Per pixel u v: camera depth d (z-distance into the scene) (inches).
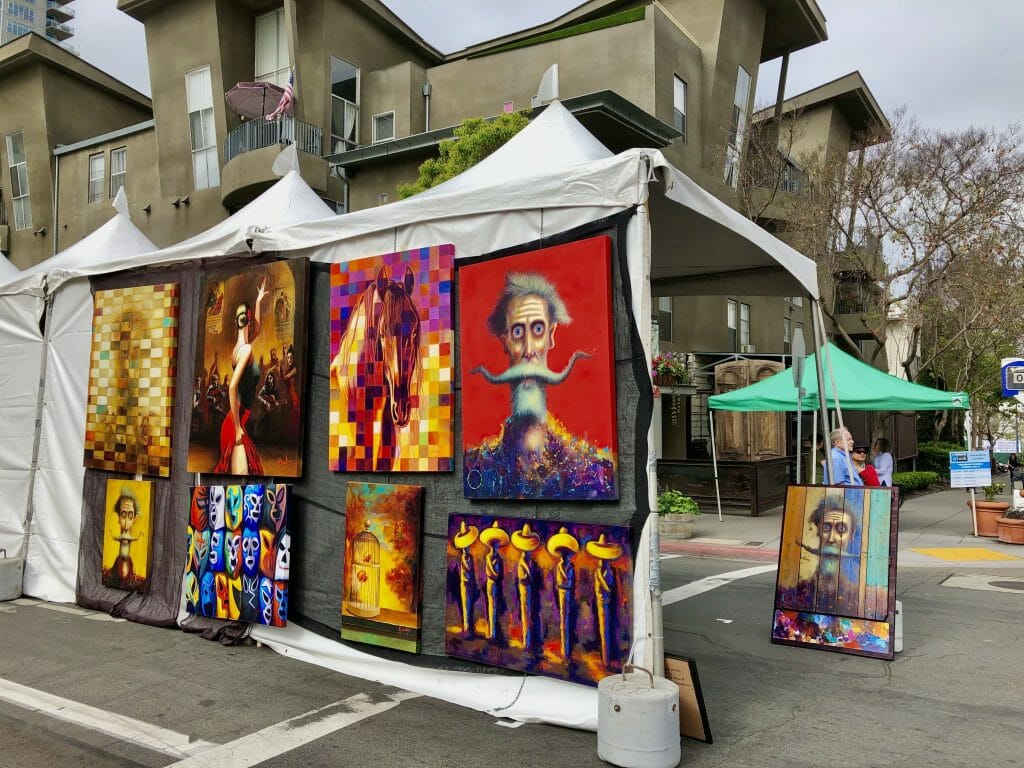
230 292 259.0
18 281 325.4
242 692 202.5
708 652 244.8
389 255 219.9
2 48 1093.1
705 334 883.4
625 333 174.7
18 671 219.9
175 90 928.3
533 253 188.9
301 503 236.4
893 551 240.8
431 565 204.8
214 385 260.1
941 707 194.5
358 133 893.2
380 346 219.1
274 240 250.8
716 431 749.9
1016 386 486.3
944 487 887.7
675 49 778.8
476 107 840.3
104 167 1049.5
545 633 179.8
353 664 217.2
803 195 794.2
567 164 210.5
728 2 834.8
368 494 215.6
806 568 254.2
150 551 272.8
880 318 810.8
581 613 174.1
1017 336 916.6
